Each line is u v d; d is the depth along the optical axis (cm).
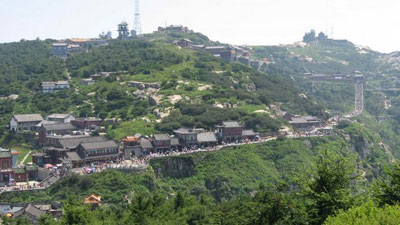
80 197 15588
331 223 6147
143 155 19738
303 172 8538
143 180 16988
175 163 18800
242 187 17912
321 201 7519
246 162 19562
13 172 17562
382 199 7644
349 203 7444
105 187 16300
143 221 11025
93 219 10969
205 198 13975
